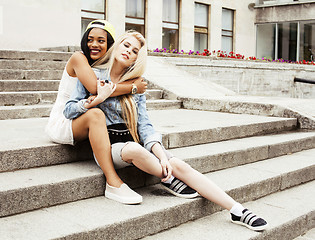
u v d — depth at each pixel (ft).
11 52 23.53
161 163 9.83
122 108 10.12
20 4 36.70
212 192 10.00
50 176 9.45
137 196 9.41
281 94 46.70
